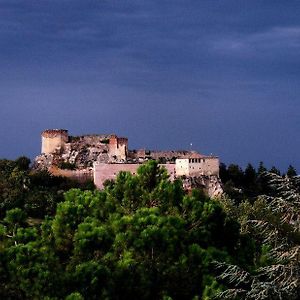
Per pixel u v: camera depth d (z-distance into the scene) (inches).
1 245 1727.4
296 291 1244.5
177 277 1598.2
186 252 1664.6
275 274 1283.2
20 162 7667.3
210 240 1790.1
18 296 1507.1
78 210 1862.7
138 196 2010.3
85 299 1489.9
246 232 1945.1
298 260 1242.0
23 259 1528.1
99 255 1660.9
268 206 1320.1
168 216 1774.1
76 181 7372.1
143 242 1642.5
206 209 1850.4
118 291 1531.7
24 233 1776.6
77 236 1681.8
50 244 1763.0
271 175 1349.7
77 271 1508.4
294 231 1299.2
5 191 6166.3
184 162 7244.1
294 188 1323.8
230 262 1612.9
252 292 1279.5
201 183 7052.2
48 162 7805.1
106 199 1990.7
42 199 5674.2
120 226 1731.1
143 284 1562.5
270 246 1601.9
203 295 1462.8
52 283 1486.2
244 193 6919.3
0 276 1517.0
